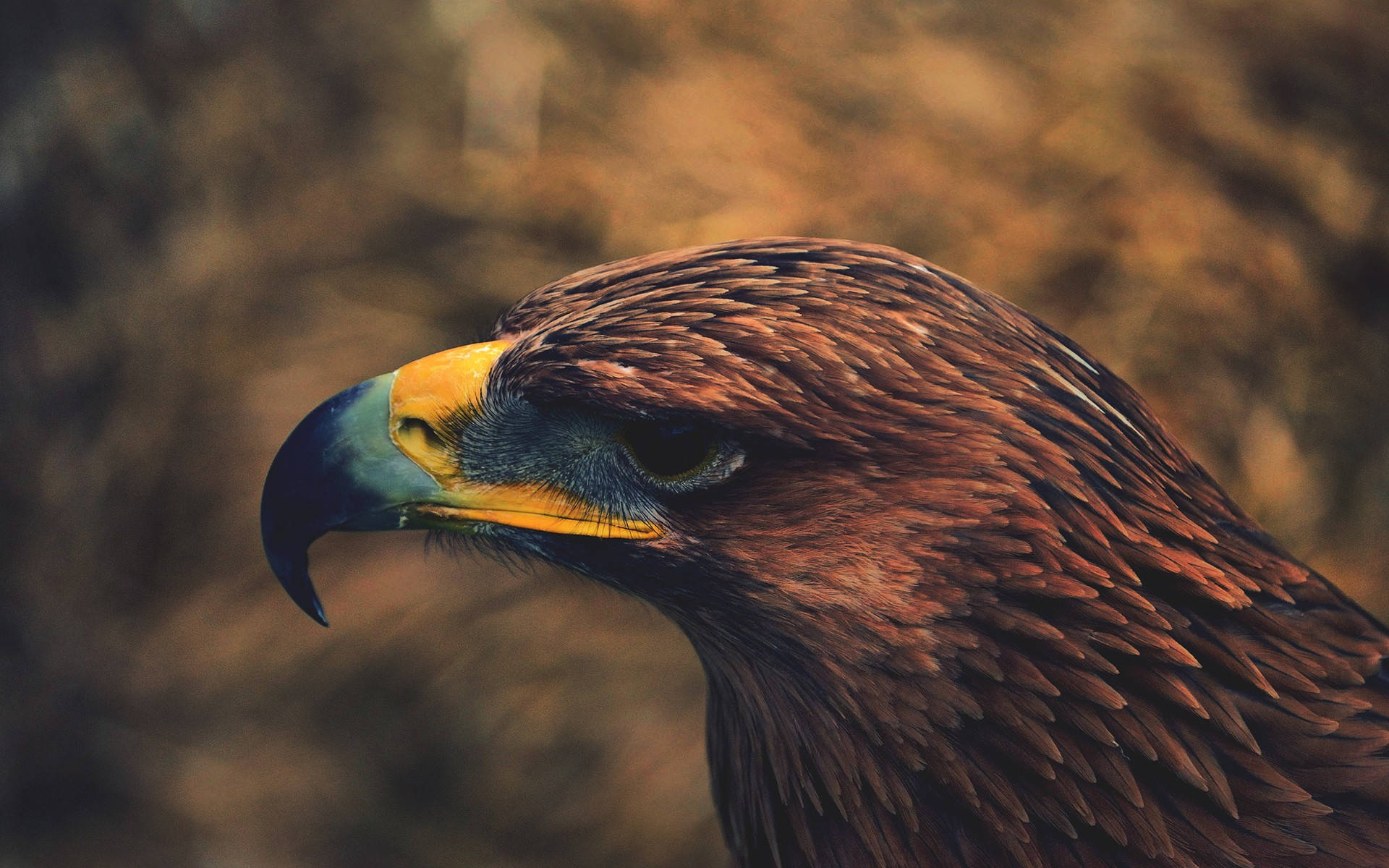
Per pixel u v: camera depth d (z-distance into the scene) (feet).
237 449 36.09
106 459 37.47
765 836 14.11
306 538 13.88
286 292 37.27
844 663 12.14
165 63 40.88
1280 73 35.60
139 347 38.22
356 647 33.09
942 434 11.50
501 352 13.43
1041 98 35.47
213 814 33.01
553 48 37.81
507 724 31.60
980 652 11.56
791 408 11.57
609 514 12.87
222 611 34.99
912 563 11.62
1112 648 11.52
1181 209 33.76
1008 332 12.15
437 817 31.78
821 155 35.27
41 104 41.42
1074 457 11.65
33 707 35.94
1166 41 36.09
